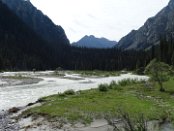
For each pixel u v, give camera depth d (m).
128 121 10.17
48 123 21.00
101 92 36.69
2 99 37.06
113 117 19.45
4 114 25.59
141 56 156.00
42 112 23.80
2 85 55.56
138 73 125.50
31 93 44.50
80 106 25.67
